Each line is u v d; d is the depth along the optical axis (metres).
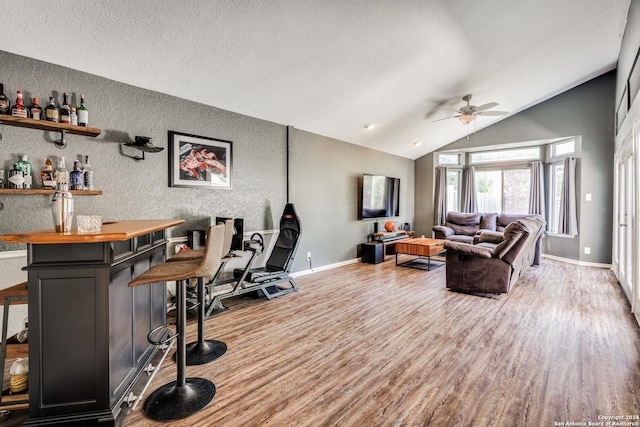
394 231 6.50
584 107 5.49
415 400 1.76
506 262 3.58
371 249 5.70
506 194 7.03
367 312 3.20
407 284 4.29
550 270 5.10
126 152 2.96
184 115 3.40
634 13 3.26
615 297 3.66
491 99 5.20
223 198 3.78
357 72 3.53
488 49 3.62
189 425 1.57
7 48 2.32
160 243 2.32
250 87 3.42
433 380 1.96
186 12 2.28
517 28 3.34
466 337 2.59
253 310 3.28
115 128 2.89
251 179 4.09
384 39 3.04
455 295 3.78
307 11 2.49
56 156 2.57
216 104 3.65
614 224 4.91
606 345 2.42
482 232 5.78
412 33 3.04
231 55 2.82
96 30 2.29
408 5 2.66
